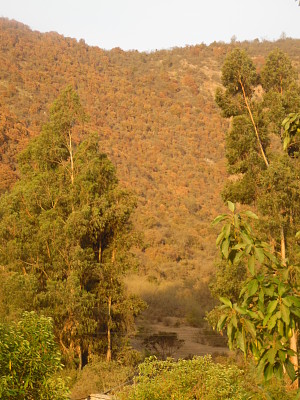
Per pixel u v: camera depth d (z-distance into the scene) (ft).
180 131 451.53
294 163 81.35
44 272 92.43
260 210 80.02
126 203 97.19
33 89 431.84
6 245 93.76
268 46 604.49
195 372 43.34
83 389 71.26
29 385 25.55
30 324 26.99
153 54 627.87
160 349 124.98
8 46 505.25
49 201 95.45
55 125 101.09
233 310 11.78
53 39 585.63
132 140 420.36
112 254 97.55
